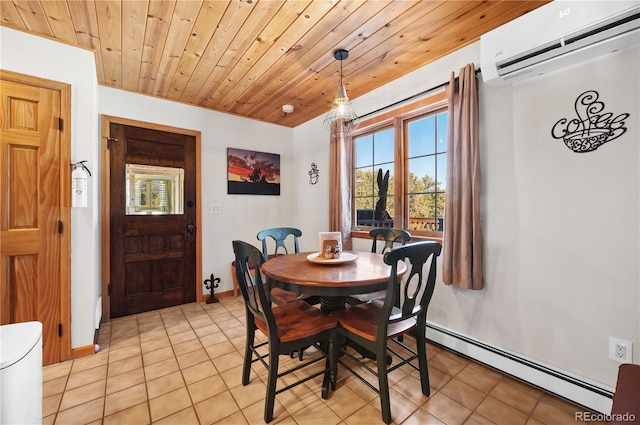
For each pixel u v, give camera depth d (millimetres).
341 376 1854
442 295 2266
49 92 1986
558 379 1645
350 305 2162
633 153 1422
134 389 1721
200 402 1608
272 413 1463
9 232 1868
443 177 2418
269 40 2020
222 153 3523
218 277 3484
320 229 3705
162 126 3082
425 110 2484
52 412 1521
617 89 1461
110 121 2777
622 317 1460
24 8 1681
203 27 1868
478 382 1783
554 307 1688
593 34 1398
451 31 1932
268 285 1792
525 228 1805
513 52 1652
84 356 2096
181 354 2141
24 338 1111
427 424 1435
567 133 1632
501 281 1917
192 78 2621
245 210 3725
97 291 2617
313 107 3396
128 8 1687
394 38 2006
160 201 3094
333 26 1867
